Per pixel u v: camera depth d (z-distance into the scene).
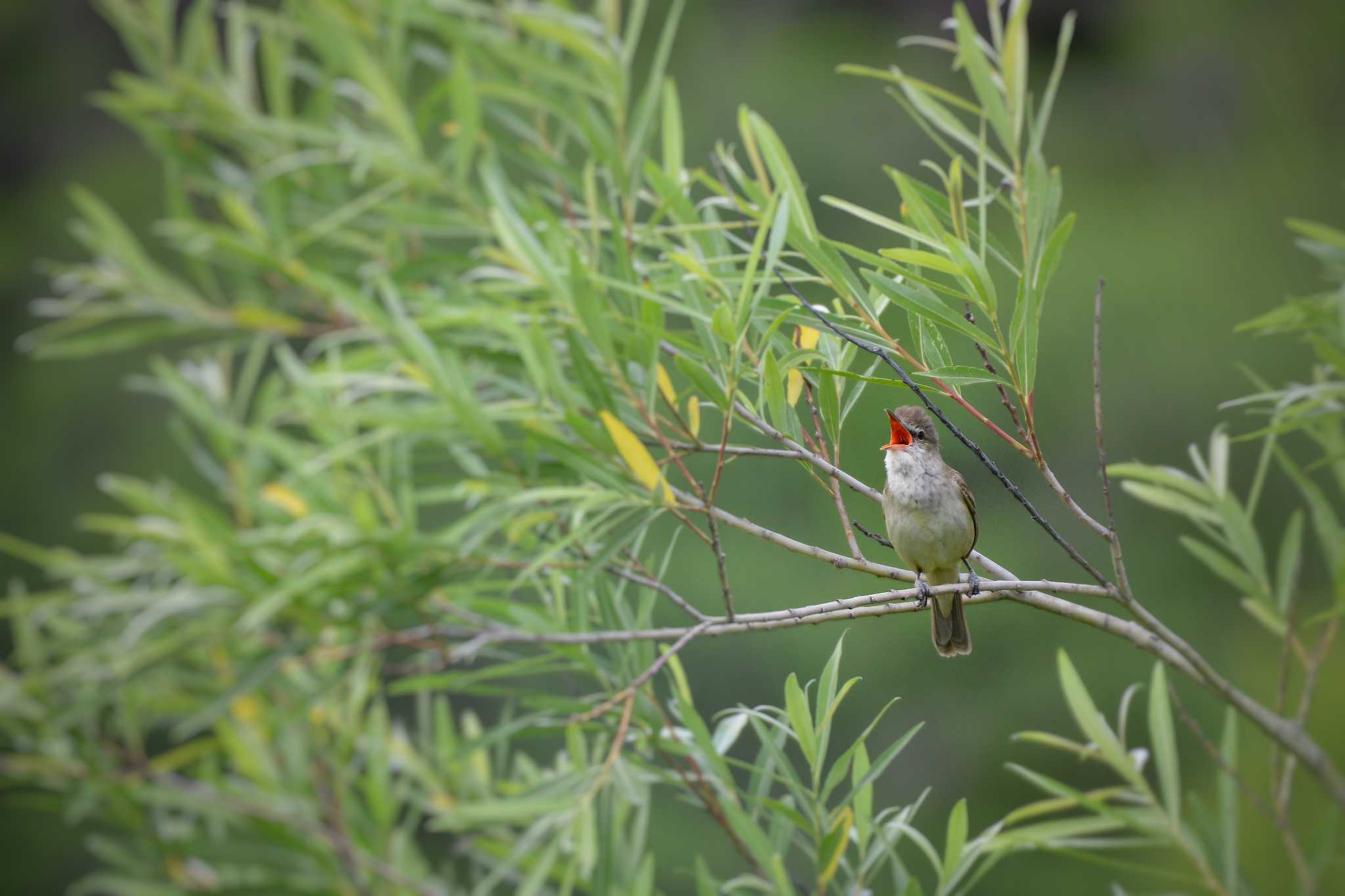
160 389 10.94
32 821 18.95
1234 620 17.80
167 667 11.14
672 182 7.32
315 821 10.31
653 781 8.26
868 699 17.20
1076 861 16.05
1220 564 7.31
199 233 10.47
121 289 11.00
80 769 10.62
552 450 7.07
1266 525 18.72
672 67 22.97
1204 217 22.84
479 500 9.35
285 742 10.54
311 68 10.91
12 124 26.06
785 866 7.93
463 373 8.33
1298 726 6.77
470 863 11.08
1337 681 16.03
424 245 10.73
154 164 25.44
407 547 8.39
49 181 25.72
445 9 10.36
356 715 9.91
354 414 8.34
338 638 9.58
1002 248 6.03
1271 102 24.48
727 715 8.43
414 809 10.23
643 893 7.64
